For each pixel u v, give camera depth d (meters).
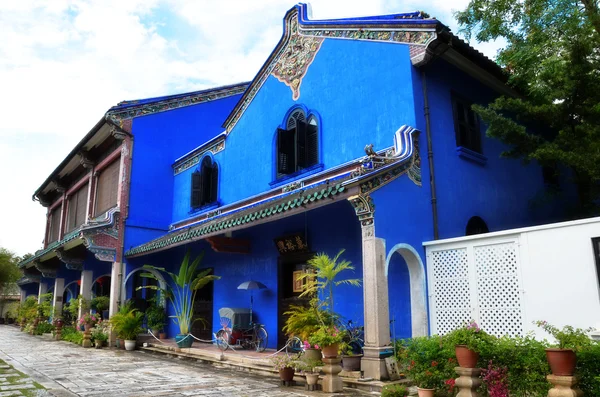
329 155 11.23
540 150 9.39
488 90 11.73
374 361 7.49
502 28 11.13
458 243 8.30
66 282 23.62
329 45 11.79
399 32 9.98
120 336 14.55
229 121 15.34
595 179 10.27
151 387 7.85
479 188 10.66
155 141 17.80
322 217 10.79
